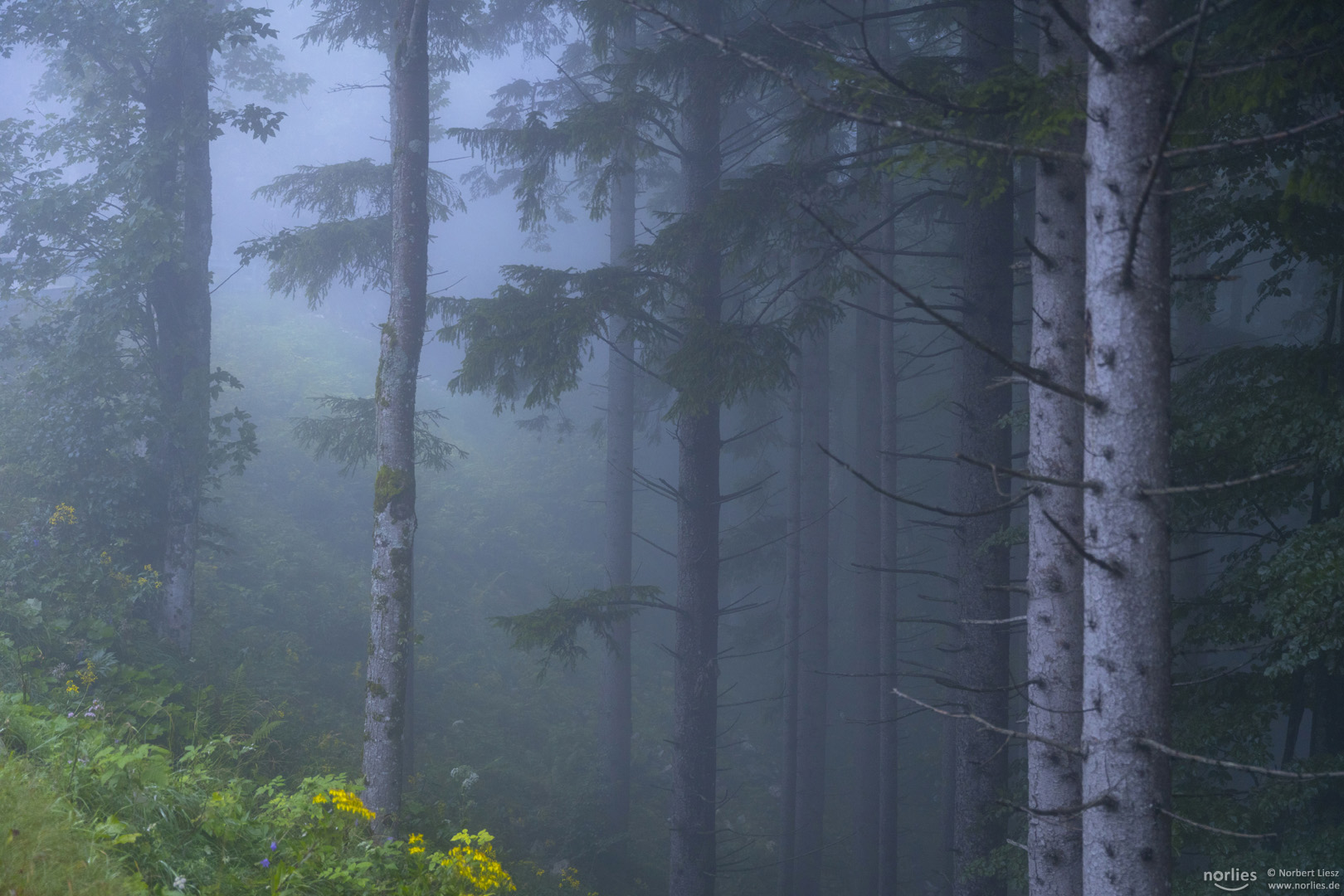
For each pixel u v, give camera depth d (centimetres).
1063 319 658
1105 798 449
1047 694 672
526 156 1261
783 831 1585
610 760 1708
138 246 1300
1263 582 742
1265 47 564
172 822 507
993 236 1062
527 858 1439
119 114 1388
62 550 1215
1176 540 1203
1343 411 684
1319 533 668
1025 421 977
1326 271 841
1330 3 538
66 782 483
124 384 1334
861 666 1845
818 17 1422
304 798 593
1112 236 461
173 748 897
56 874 372
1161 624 453
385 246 1494
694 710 1291
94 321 1324
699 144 1320
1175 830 762
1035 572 683
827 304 1102
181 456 1332
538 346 1134
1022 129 635
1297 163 574
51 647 973
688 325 1155
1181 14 697
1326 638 629
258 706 1237
